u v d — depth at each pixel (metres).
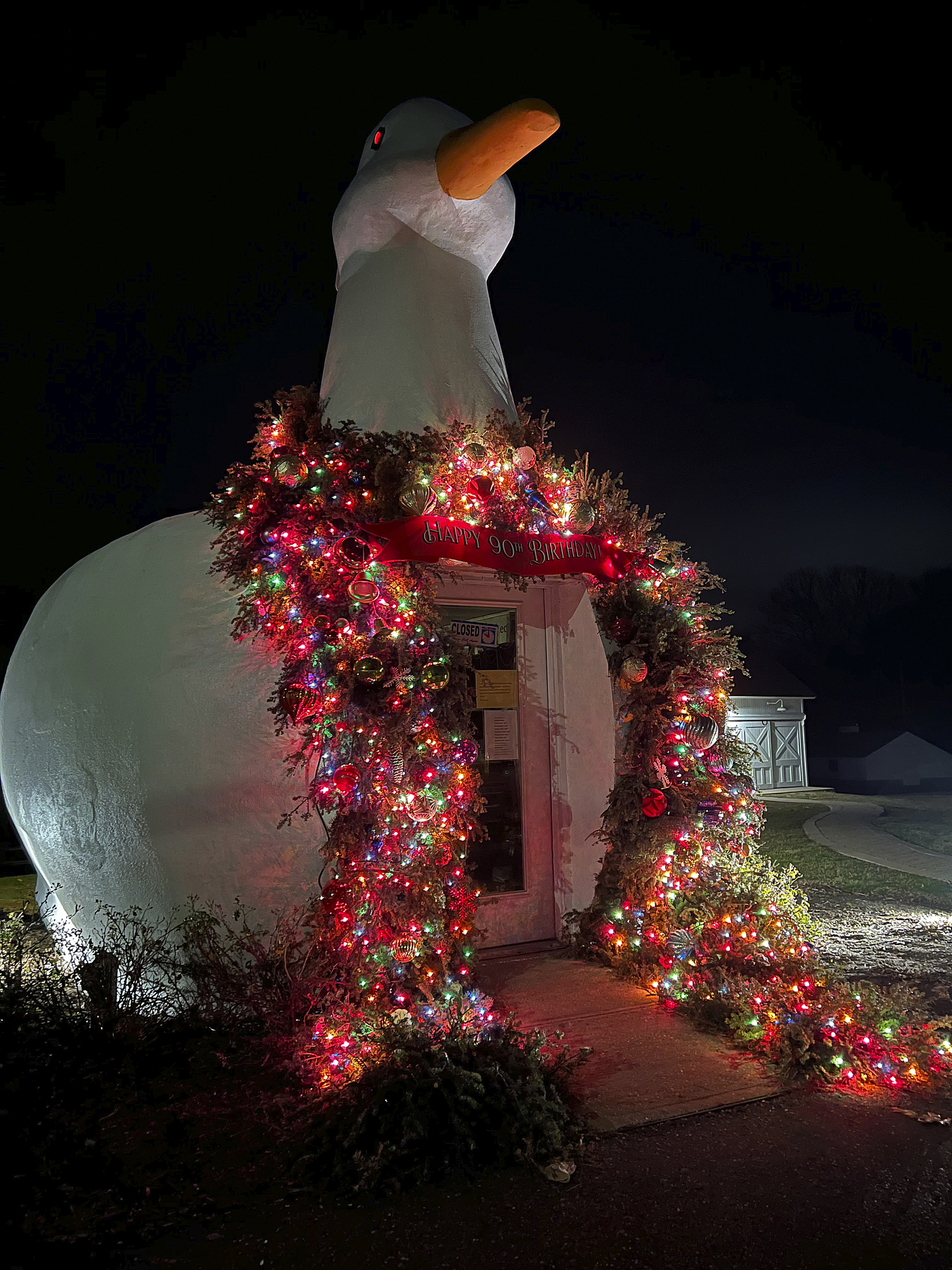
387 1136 3.15
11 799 5.38
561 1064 3.64
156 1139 3.30
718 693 5.30
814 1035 3.94
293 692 4.04
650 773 5.23
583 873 5.41
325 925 4.00
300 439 4.39
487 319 5.80
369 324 5.50
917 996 4.39
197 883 4.25
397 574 4.29
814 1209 2.91
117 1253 2.71
